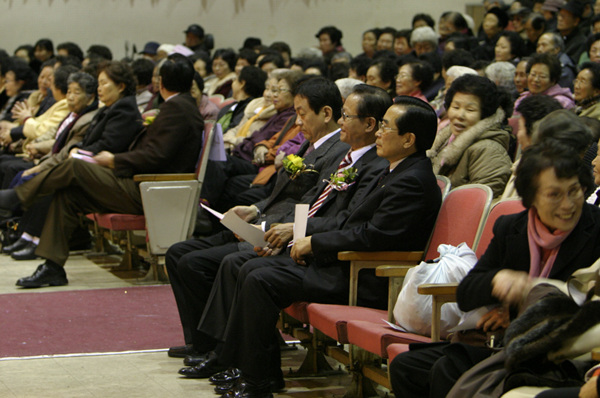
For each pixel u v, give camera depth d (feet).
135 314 20.31
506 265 10.89
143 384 15.37
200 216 24.91
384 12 52.54
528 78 22.36
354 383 14.10
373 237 13.75
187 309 16.79
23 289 23.02
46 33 50.11
